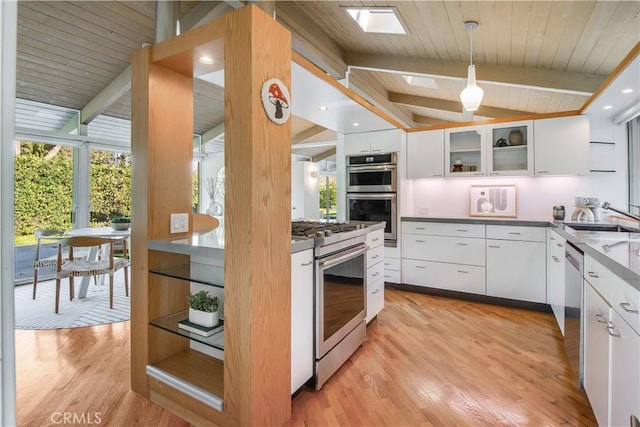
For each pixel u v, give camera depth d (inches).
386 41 142.3
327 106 132.3
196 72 82.3
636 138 140.4
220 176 288.8
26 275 188.4
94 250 169.6
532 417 72.1
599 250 65.9
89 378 88.0
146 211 77.2
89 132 216.2
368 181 180.9
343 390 82.8
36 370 92.0
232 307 63.4
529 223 141.3
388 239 174.4
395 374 90.0
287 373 70.4
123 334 116.8
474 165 169.3
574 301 86.6
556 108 186.7
